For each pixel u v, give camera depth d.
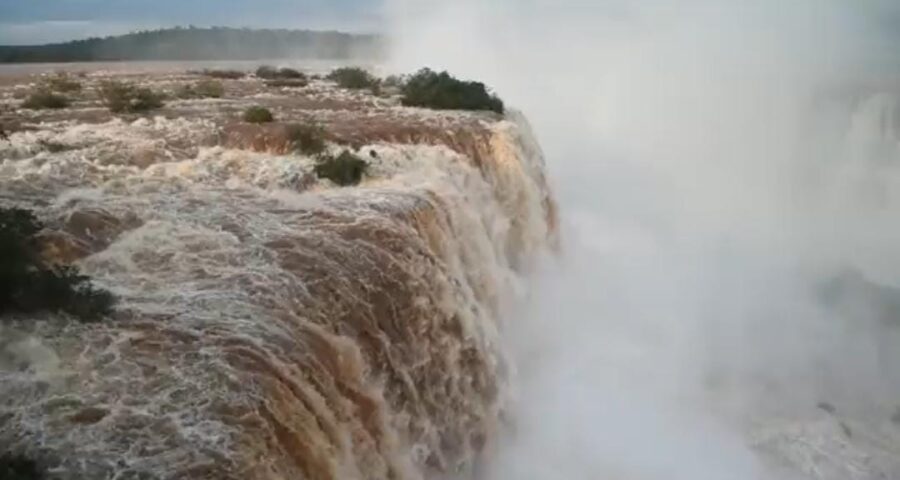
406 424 14.48
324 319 13.46
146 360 11.39
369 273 15.13
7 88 37.06
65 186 18.20
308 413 11.40
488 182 26.44
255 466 9.84
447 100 33.78
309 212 17.36
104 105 30.59
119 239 15.52
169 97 34.53
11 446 9.67
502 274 22.47
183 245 15.23
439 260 17.34
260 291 13.62
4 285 12.21
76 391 10.70
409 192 19.34
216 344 11.84
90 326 12.14
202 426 10.22
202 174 19.89
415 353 15.28
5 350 11.32
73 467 9.41
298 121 27.27
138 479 9.31
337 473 11.33
